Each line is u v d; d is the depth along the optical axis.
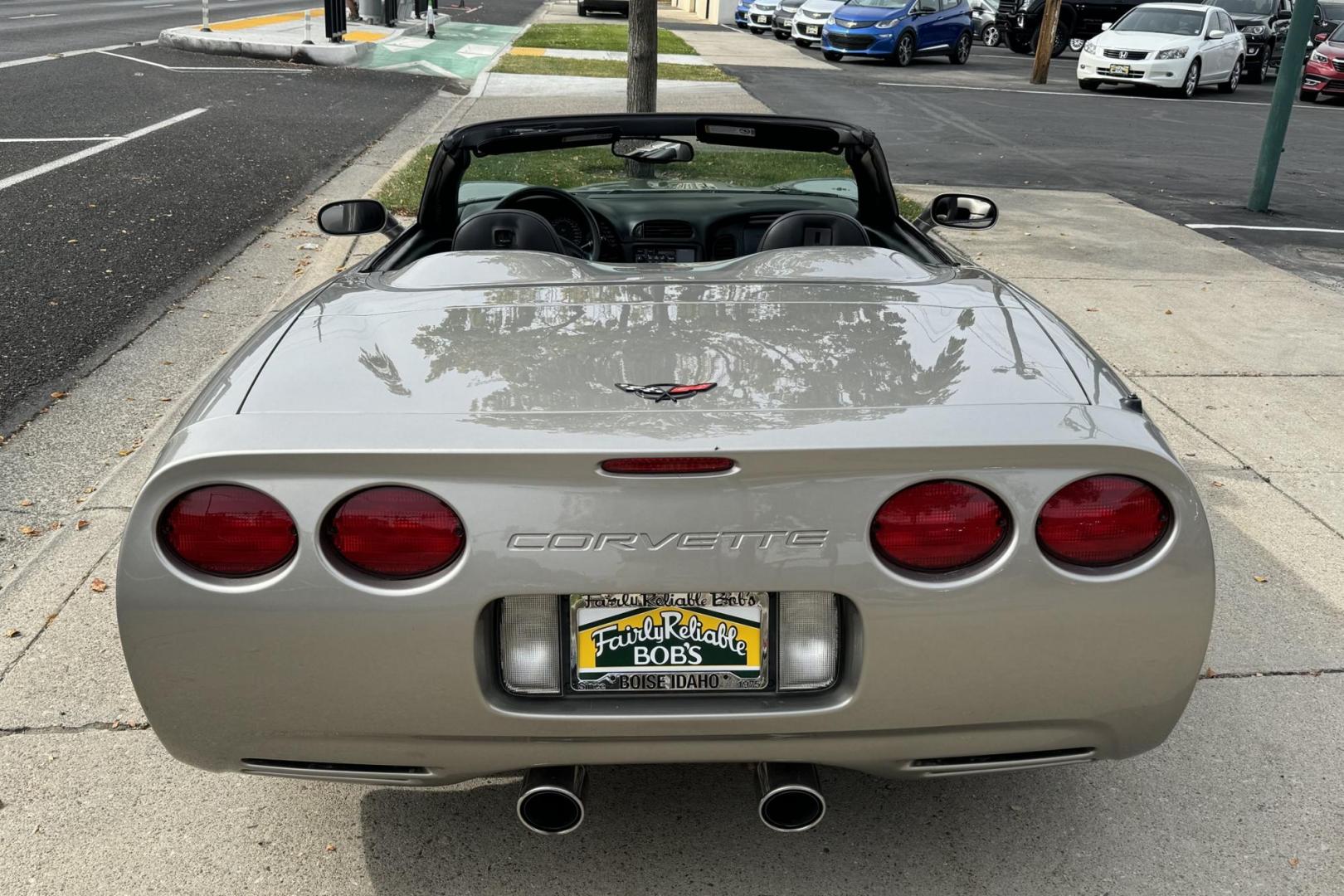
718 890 2.29
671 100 15.44
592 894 2.28
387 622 1.88
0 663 2.99
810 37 24.97
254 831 2.45
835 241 3.23
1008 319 2.43
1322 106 20.19
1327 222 9.50
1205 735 2.80
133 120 12.07
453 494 1.87
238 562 1.89
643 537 1.87
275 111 13.26
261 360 2.24
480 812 2.53
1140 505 1.94
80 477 4.10
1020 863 2.37
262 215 8.25
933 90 18.88
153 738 2.73
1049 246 8.17
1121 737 2.06
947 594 1.90
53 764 2.63
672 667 1.97
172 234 7.62
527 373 2.10
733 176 3.60
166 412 4.69
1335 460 4.53
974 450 1.87
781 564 1.88
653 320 2.35
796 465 1.86
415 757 2.00
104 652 3.06
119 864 2.33
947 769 2.07
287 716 1.96
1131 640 1.96
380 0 24.44
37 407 4.71
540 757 2.00
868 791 2.61
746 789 2.61
